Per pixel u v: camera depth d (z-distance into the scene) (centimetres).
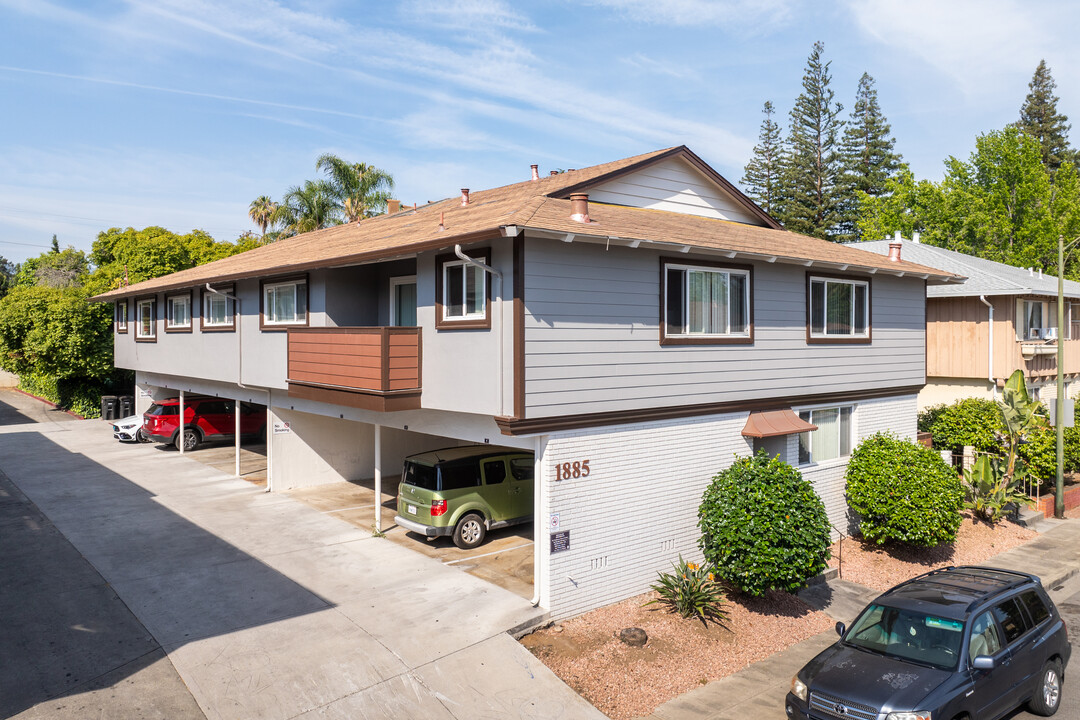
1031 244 3931
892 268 1614
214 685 845
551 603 1075
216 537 1418
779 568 1120
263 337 1738
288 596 1112
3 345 3164
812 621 1159
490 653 938
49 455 2281
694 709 866
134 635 972
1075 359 2741
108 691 829
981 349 2356
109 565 1244
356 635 978
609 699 872
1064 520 1881
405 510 1427
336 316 1545
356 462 1984
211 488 1848
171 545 1361
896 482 1466
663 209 1630
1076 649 1091
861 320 1659
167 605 1072
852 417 1658
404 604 1085
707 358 1306
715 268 1317
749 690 920
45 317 3073
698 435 1305
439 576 1209
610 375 1151
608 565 1158
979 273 2438
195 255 4303
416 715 799
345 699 823
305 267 1404
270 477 1817
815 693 780
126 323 2727
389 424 1408
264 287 1742
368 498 1769
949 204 4144
